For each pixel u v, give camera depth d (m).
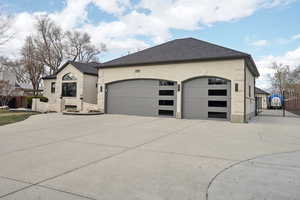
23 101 24.02
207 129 9.52
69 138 7.41
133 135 8.02
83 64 21.80
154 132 8.69
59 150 5.72
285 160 4.89
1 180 3.60
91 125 10.62
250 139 7.35
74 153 5.41
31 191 3.17
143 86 15.57
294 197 3.02
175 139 7.29
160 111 14.91
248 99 14.16
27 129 9.38
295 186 3.42
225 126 10.55
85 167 4.32
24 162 4.64
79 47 39.19
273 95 36.16
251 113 16.36
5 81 23.17
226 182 3.57
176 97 14.27
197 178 3.74
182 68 14.02
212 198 2.98
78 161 4.72
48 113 17.61
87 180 3.62
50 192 3.14
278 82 42.12
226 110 12.91
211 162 4.70
